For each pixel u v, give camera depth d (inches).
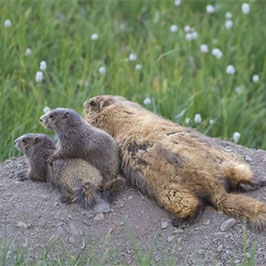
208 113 567.8
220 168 384.2
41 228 384.5
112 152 391.5
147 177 386.0
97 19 685.3
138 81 584.4
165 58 625.3
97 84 565.3
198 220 379.9
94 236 381.1
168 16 690.2
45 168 403.9
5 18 634.8
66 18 679.1
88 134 388.5
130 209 389.1
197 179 378.3
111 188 392.8
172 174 379.9
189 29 638.5
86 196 387.9
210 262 367.2
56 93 555.2
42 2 671.1
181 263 368.2
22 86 576.7
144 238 380.5
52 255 374.3
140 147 389.1
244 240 356.8
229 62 641.0
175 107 552.1
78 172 388.8
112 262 366.3
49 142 407.2
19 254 369.1
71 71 619.5
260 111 593.9
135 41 649.0
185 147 384.5
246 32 665.0
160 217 386.3
